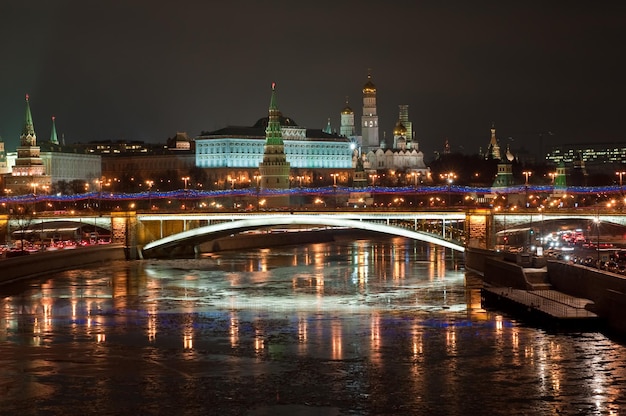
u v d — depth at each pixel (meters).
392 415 132.62
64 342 171.75
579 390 140.50
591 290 185.88
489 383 144.25
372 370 151.88
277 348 166.38
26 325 187.00
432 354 160.38
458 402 136.62
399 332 177.62
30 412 134.88
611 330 170.38
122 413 134.25
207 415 133.38
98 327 185.00
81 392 142.38
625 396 138.12
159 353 163.50
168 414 133.88
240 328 183.50
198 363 156.75
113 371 152.38
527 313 187.00
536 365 152.25
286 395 140.50
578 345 163.00
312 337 174.75
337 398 138.88
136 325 187.00
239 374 150.50
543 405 135.12
